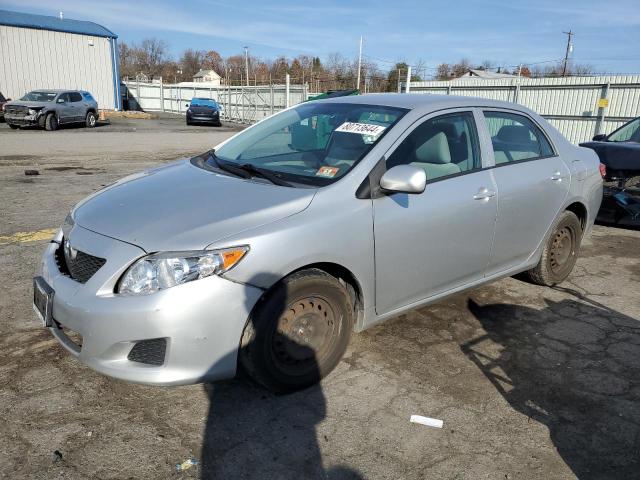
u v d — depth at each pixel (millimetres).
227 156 3934
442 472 2518
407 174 3094
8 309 4027
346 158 3361
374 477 2471
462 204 3637
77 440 2629
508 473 2531
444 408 3008
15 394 2975
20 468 2430
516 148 4277
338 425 2826
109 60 34031
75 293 2719
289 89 31219
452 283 3801
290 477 2451
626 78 17031
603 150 7230
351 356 3529
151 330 2564
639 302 4648
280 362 2957
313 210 2980
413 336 3850
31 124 21719
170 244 2648
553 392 3217
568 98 18547
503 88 20188
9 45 29531
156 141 19297
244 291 2697
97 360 2656
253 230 2766
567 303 4566
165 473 2443
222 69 114875
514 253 4242
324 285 2996
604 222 7391
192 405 2949
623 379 3391
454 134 3818
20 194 8383
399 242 3314
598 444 2764
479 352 3662
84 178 10219
